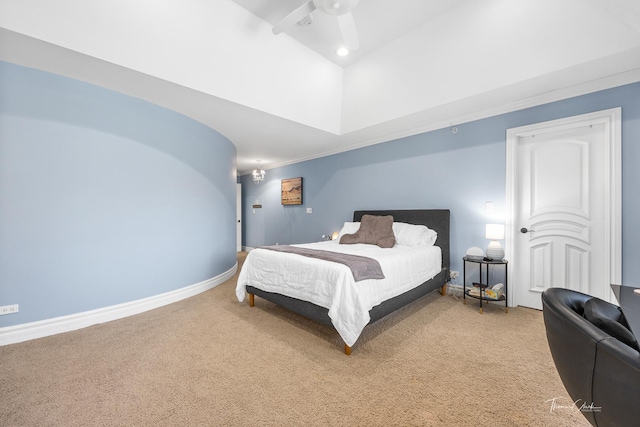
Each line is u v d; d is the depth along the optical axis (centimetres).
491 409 146
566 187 280
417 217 378
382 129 392
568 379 94
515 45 241
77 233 253
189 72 250
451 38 266
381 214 423
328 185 527
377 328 250
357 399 155
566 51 224
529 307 303
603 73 240
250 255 309
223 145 423
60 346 217
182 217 339
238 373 180
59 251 244
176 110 321
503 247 311
